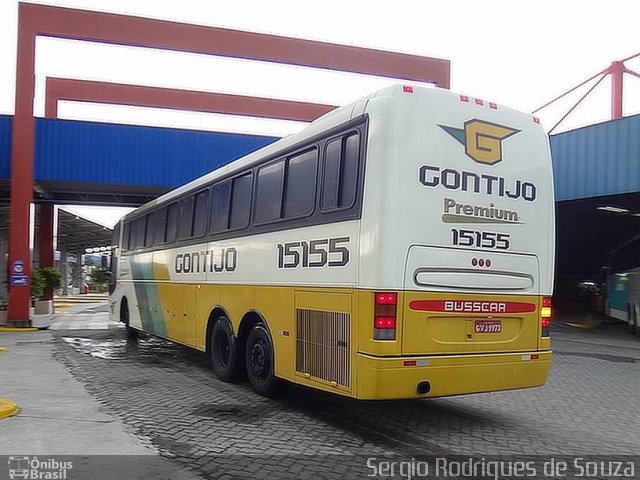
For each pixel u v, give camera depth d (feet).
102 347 45.24
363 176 19.74
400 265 18.98
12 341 48.91
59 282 70.49
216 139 63.82
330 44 65.92
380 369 18.56
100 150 60.64
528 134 22.38
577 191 58.70
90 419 21.94
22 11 57.16
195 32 61.26
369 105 20.07
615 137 55.01
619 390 30.30
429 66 69.46
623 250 67.56
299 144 23.86
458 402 26.53
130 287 48.14
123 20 59.21
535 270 21.97
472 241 20.45
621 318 66.13
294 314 23.12
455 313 19.97
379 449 19.10
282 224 24.38
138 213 46.85
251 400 25.90
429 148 19.86
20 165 57.21
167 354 41.27
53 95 89.15
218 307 30.30
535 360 21.68
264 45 63.41
